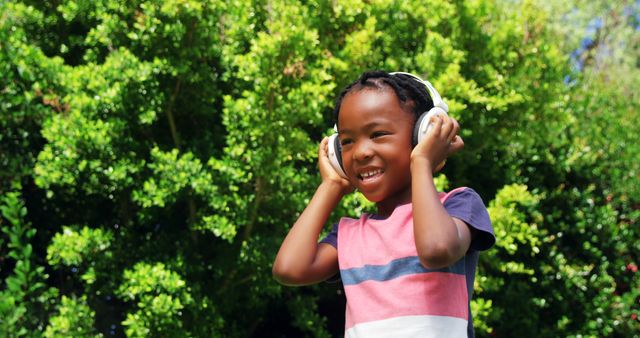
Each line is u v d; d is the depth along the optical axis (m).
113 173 4.27
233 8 4.64
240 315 5.24
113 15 4.58
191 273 4.61
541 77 5.48
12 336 3.99
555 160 6.10
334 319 6.04
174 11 4.25
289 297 5.37
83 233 4.35
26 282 4.12
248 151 4.25
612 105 7.24
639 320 5.77
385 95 1.52
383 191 1.52
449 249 1.34
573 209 6.11
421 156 1.45
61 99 4.62
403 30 5.29
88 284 4.56
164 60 4.36
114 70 4.34
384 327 1.40
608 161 6.44
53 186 5.03
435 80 4.78
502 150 5.74
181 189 4.36
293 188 4.55
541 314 6.01
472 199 1.51
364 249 1.51
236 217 4.39
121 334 5.19
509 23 5.36
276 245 4.52
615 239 6.03
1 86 4.55
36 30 5.16
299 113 4.22
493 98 4.93
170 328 4.27
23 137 4.83
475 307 4.73
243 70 4.31
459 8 5.41
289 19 4.25
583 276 5.97
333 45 4.91
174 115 4.85
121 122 4.42
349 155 1.56
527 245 5.78
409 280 1.42
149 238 4.84
